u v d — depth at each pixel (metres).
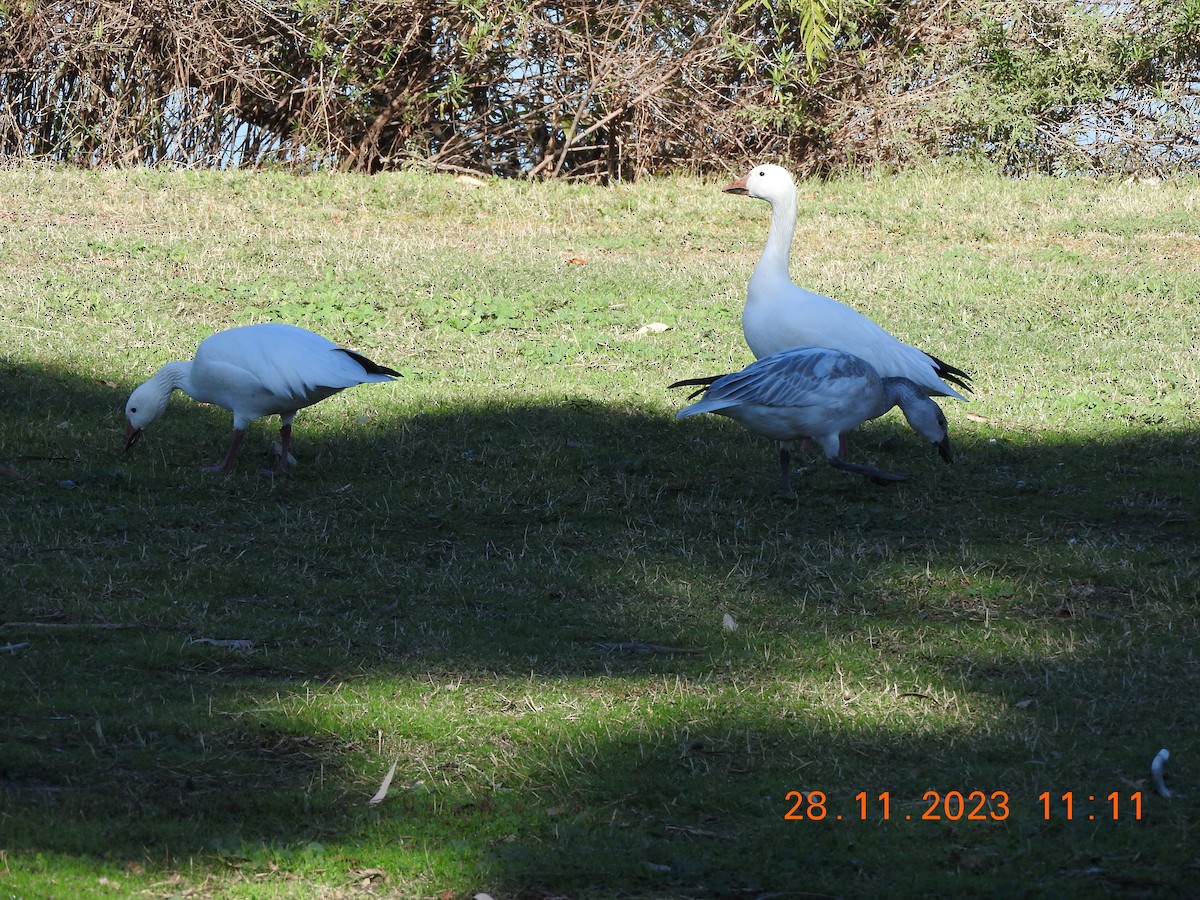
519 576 6.42
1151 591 6.42
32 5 10.53
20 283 8.18
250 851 5.57
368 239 9.12
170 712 5.86
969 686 6.05
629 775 5.77
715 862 5.59
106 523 6.56
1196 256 9.23
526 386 7.57
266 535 6.56
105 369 7.48
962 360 7.93
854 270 8.94
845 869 5.59
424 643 6.13
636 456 7.12
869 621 6.29
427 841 5.62
